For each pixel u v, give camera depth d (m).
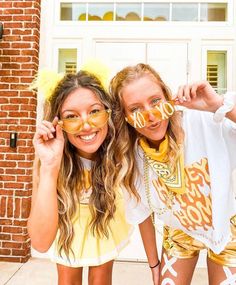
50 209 1.18
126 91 1.20
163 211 1.41
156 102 1.19
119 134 1.36
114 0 3.29
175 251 1.45
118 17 3.31
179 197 1.33
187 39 3.21
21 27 3.04
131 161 1.38
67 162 1.39
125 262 3.07
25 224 3.00
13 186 3.00
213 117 1.16
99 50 3.27
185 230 1.40
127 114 1.24
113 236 1.54
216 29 3.21
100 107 1.27
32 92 3.01
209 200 1.29
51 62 3.27
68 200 1.39
